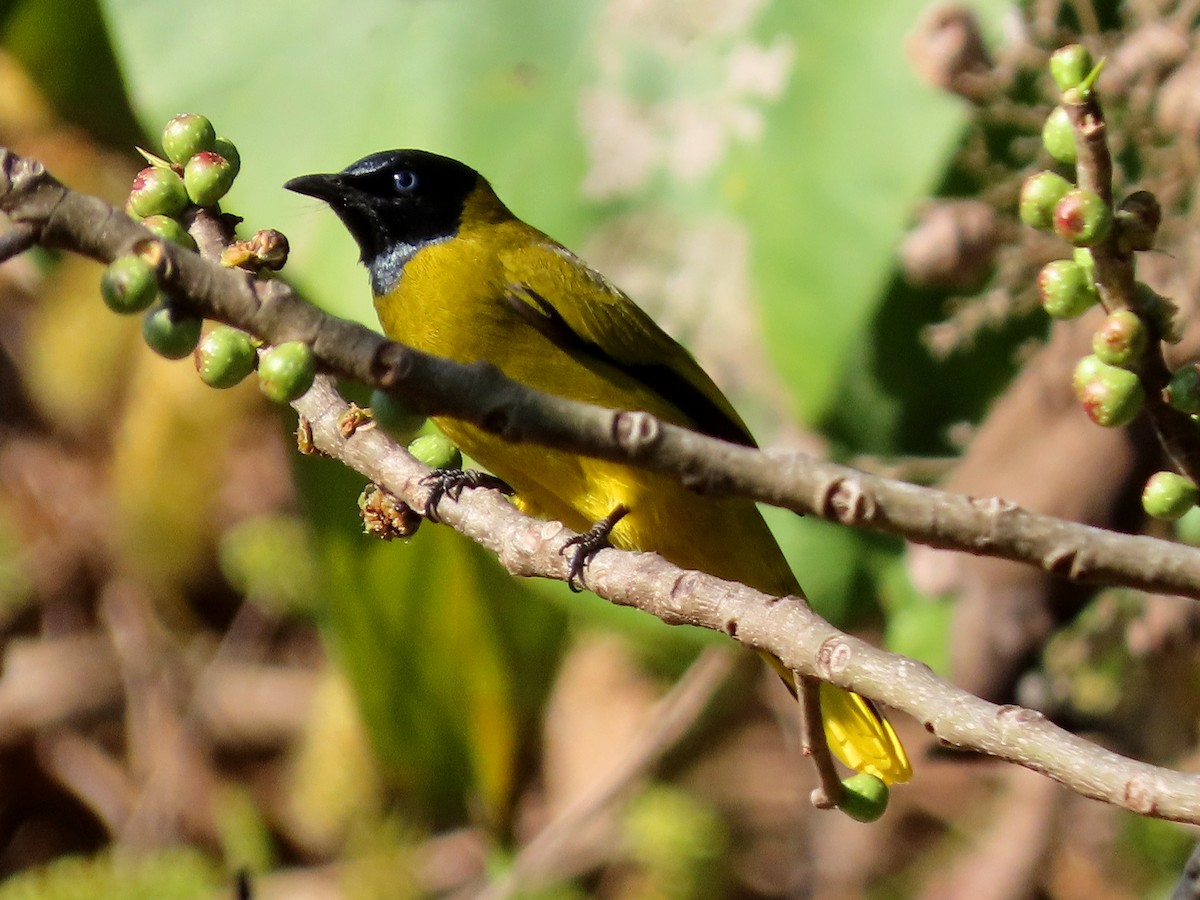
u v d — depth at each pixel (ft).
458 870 50.08
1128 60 32.91
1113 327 17.84
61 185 16.14
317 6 38.63
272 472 50.67
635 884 48.32
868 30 35.86
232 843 47.96
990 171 35.37
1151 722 38.14
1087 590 35.09
